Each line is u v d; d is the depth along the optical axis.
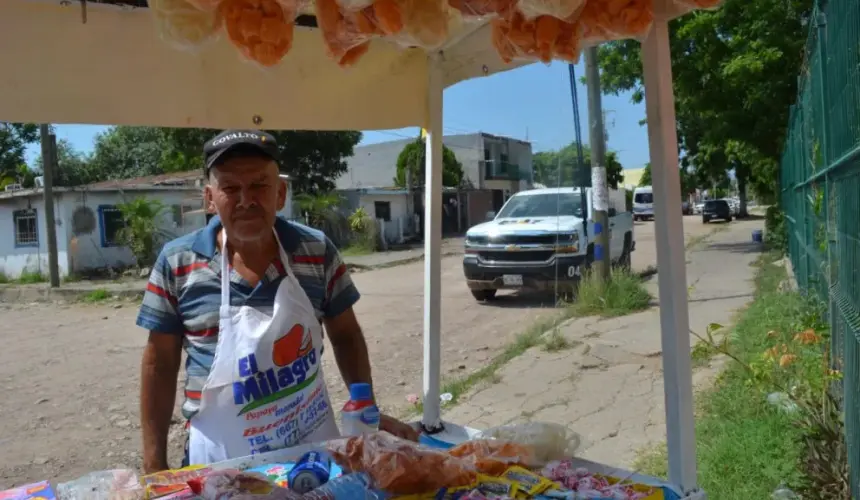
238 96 2.41
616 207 13.03
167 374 2.29
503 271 10.95
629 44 14.07
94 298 16.20
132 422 6.28
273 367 2.12
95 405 6.83
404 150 36.72
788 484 3.53
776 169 15.70
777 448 3.98
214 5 1.43
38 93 2.03
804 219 7.57
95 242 22.53
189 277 2.22
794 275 9.97
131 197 23.09
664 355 1.92
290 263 2.30
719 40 14.95
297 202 26.95
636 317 9.07
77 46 2.08
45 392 7.39
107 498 1.76
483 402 5.96
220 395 2.10
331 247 2.48
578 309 9.76
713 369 6.05
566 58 1.69
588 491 1.73
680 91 15.73
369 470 1.70
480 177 41.66
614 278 10.14
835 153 4.01
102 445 5.67
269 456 2.00
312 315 2.24
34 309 15.20
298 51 2.52
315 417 2.23
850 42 3.28
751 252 17.44
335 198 28.30
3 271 24.31
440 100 2.82
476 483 1.75
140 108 2.21
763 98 14.15
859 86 3.02
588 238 10.87
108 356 9.26
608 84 15.21
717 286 11.46
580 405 5.68
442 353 8.30
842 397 3.67
